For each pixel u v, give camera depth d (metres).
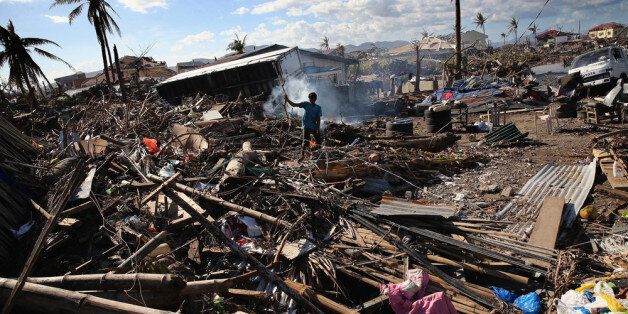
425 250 4.88
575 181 6.92
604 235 5.12
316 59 28.08
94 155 7.57
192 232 5.34
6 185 5.87
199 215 4.50
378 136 11.62
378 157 8.05
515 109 17.20
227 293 4.24
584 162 8.11
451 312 3.77
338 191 6.41
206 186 6.46
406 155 8.55
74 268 4.59
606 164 7.27
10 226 5.40
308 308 3.81
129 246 4.96
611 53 17.27
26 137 8.97
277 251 4.83
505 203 6.41
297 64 18.20
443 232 5.23
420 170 8.15
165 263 4.42
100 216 5.59
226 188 6.46
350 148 9.16
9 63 30.33
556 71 34.00
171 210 5.57
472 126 13.48
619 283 3.93
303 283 4.44
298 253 4.76
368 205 5.92
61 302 3.19
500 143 10.46
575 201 6.04
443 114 13.48
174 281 3.39
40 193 6.46
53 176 6.86
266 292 4.27
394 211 5.48
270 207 5.89
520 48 65.44
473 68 32.81
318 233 5.32
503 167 8.39
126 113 11.65
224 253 4.98
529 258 4.59
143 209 5.59
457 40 24.84
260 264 4.11
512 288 4.30
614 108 12.47
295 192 6.19
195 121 11.91
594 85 17.05
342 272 4.52
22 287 3.24
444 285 4.20
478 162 8.85
